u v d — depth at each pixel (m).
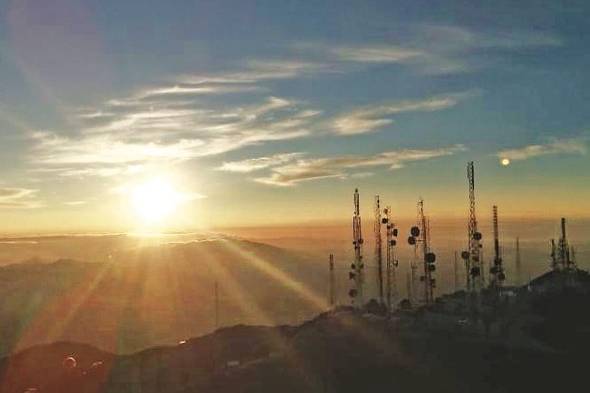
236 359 66.75
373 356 52.22
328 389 47.78
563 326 57.62
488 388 45.78
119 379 64.94
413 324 60.75
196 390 51.53
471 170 66.38
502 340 54.47
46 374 79.62
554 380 46.12
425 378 47.81
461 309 65.25
